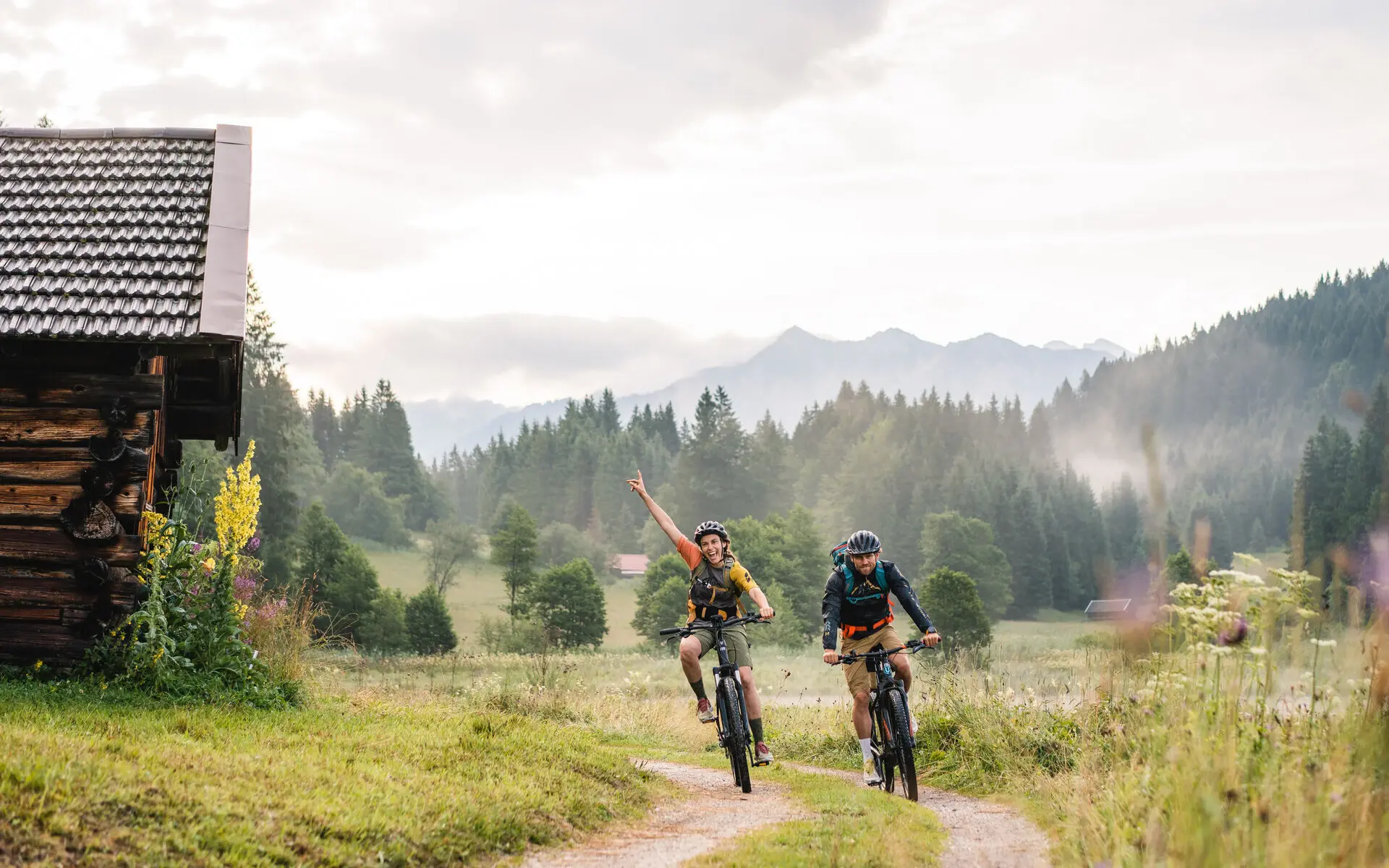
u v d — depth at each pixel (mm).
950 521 114062
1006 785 9984
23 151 12266
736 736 9016
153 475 12016
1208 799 4496
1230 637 5020
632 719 16438
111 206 11609
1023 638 66312
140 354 10453
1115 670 6898
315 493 148750
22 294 10344
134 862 4582
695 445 160000
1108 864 4895
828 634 9031
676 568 85062
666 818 7734
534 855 6141
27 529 10180
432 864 5617
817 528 94750
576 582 76938
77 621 10156
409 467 188125
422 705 13555
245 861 4883
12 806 4668
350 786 6422
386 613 64750
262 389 56688
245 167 12039
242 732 8070
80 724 7590
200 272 10914
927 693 13406
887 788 9391
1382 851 4289
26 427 10234
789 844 6176
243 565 13523
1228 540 142875
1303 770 4730
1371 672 4414
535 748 8648
